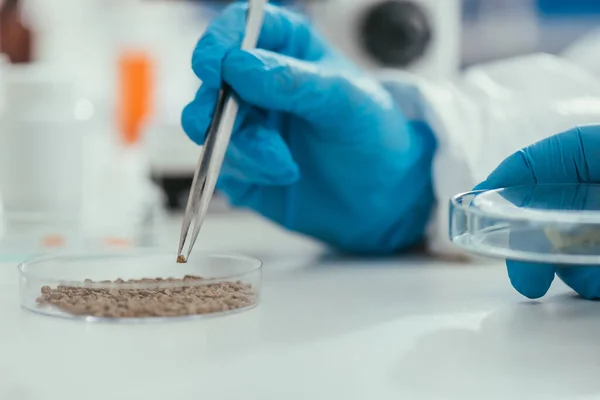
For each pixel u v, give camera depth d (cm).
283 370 41
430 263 78
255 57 64
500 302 58
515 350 45
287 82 66
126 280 59
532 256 47
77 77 101
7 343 46
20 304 57
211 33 67
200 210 55
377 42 114
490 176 60
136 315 51
